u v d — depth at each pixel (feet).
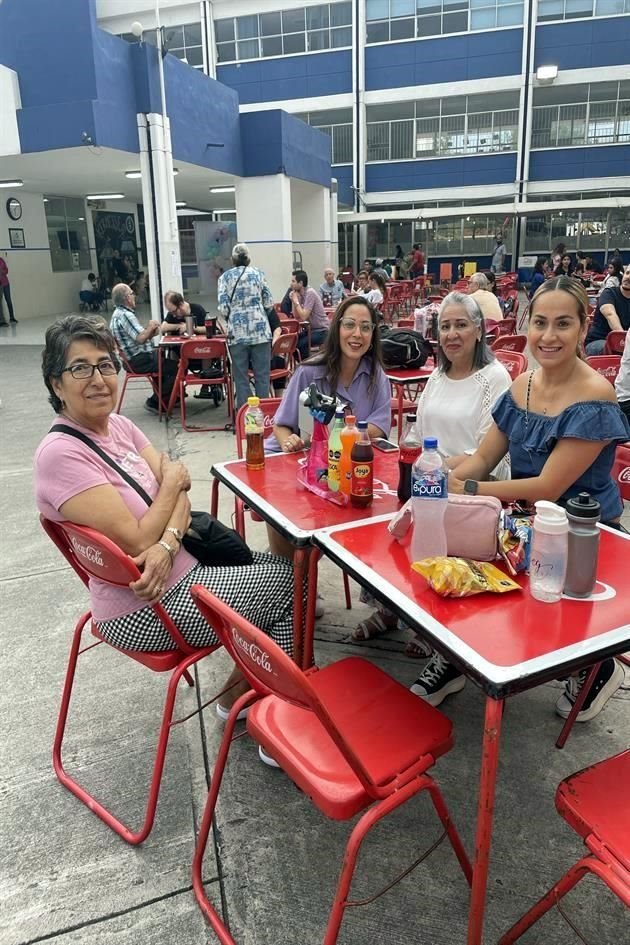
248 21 71.82
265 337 19.51
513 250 73.61
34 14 28.27
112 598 5.90
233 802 6.25
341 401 8.86
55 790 6.47
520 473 7.15
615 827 4.05
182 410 19.54
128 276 67.05
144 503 6.10
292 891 5.37
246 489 7.21
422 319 22.08
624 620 4.49
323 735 4.93
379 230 77.36
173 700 5.63
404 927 5.05
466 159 72.02
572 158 69.67
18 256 52.60
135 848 5.81
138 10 73.00
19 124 29.84
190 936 5.05
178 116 33.76
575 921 5.09
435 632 4.32
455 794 6.31
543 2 65.57
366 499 6.58
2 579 10.64
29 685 8.02
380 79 71.05
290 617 6.57
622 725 7.20
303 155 46.57
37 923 5.18
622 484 7.70
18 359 33.24
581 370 6.68
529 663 3.97
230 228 53.16
